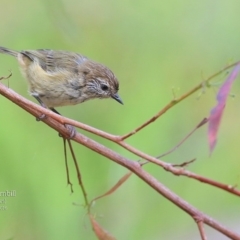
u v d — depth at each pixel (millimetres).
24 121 11430
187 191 11852
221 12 12062
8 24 11844
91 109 11820
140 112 11883
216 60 12008
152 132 11742
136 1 12133
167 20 12352
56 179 11273
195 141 11875
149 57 12336
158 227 11375
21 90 11789
